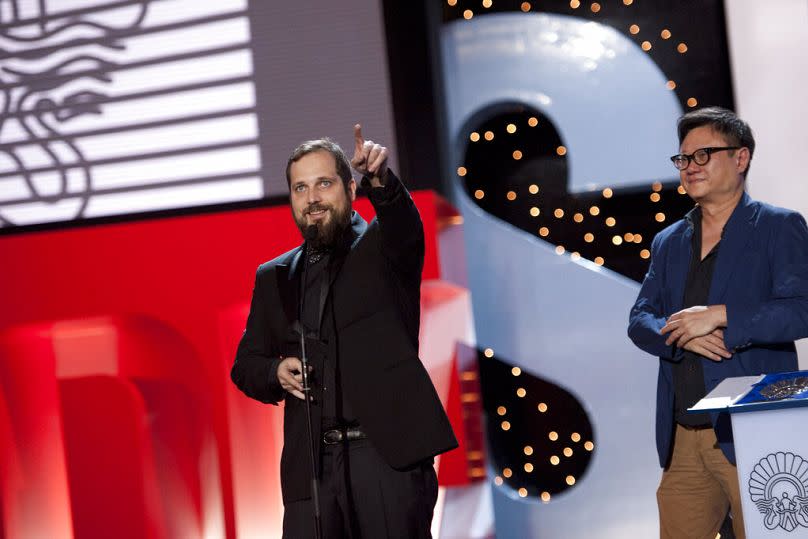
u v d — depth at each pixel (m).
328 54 6.15
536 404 6.73
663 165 6.40
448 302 6.20
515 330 6.50
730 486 3.72
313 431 3.25
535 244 6.52
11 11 6.30
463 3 6.74
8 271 5.52
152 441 5.74
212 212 5.98
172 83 6.19
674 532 3.92
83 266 5.48
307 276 3.45
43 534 5.75
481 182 6.82
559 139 6.77
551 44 6.59
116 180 6.17
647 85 6.46
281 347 3.49
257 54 6.18
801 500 2.71
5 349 5.70
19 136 6.24
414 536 3.22
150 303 5.43
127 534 5.60
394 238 3.28
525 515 6.48
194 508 5.74
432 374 5.85
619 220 6.65
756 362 3.68
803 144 5.89
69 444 5.68
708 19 6.46
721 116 3.88
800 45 5.93
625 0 6.57
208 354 5.37
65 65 6.25
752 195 5.99
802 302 3.55
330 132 6.12
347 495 3.23
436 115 6.40
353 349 3.30
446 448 3.21
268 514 5.51
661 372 3.95
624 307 6.39
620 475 6.31
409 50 6.41
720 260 3.77
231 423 5.32
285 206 5.41
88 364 5.84
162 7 6.23
